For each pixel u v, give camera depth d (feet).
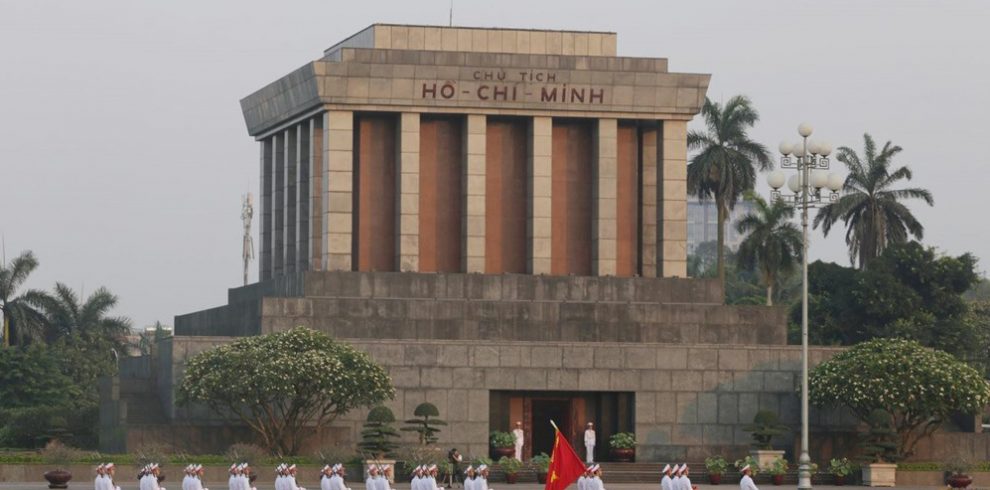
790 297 575.38
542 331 331.77
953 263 438.81
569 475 223.71
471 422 318.65
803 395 261.85
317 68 331.98
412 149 337.11
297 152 356.59
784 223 465.88
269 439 307.58
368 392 301.22
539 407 325.21
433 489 238.68
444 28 345.72
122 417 319.68
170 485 281.13
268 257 379.76
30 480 282.97
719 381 325.62
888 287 431.02
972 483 302.25
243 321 341.21
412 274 331.36
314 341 305.32
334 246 331.98
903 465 304.71
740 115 465.06
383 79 334.24
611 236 342.23
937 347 426.92
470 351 319.47
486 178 344.49
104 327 536.42
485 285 333.83
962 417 334.65
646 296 338.95
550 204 341.82
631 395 325.01
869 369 310.04
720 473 304.09
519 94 339.16
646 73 342.03
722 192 461.78
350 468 294.25
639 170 351.67
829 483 306.76
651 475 307.58
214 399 299.58
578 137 347.97
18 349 432.66
